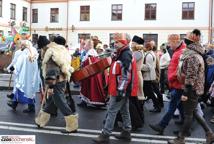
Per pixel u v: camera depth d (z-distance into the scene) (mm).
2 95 11758
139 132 7199
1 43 23547
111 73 6141
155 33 37594
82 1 40062
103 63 7516
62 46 6809
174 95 6832
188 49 5891
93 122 8039
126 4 38406
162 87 12008
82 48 12977
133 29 38219
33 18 42469
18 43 9289
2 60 22188
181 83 6227
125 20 38500
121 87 6008
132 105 7246
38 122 7348
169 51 11562
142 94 7691
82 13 40188
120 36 6125
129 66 6047
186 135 6402
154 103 9445
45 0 41844
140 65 7703
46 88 7160
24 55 8742
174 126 7766
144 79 9164
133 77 6301
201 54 5879
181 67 5980
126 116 6539
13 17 39312
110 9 38969
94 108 9797
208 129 6141
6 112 8828
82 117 8586
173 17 37062
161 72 11773
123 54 6074
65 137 6672
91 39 10234
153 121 8289
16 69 8797
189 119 6023
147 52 9211
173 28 37062
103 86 9609
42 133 6918
